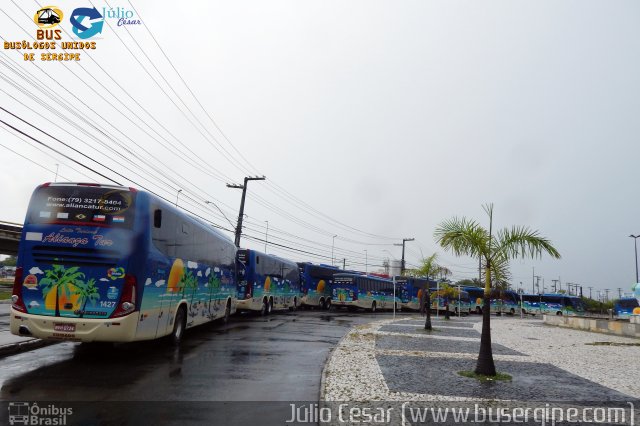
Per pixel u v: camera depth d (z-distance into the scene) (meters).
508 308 59.06
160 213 10.58
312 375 9.03
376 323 24.00
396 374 9.27
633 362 12.51
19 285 9.20
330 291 41.44
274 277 28.34
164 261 11.08
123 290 9.30
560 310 54.97
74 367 8.98
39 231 9.36
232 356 10.99
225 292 18.58
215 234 16.50
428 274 22.11
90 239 9.37
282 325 20.36
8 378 7.88
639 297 29.75
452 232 10.06
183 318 13.09
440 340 16.33
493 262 9.91
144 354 10.88
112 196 9.71
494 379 9.16
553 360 12.40
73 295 9.19
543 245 9.73
